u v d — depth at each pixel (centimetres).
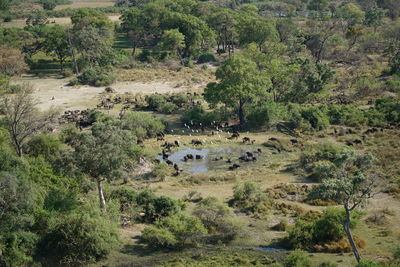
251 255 4050
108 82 11038
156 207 4784
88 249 3984
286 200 5181
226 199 5200
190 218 4359
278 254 4059
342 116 8056
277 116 7838
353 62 12588
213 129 7900
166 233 4209
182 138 7431
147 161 6225
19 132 5938
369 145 6812
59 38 12300
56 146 6059
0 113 7881
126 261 3997
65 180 4884
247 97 7775
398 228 4416
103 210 4531
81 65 12325
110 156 4441
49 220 4216
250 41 12638
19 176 4306
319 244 4159
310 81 9256
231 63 8038
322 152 6291
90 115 8050
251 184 5212
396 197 5088
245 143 7175
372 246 4075
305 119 7931
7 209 3953
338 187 3619
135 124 7438
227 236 4366
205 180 5744
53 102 9569
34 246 3981
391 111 8162
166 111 8881
